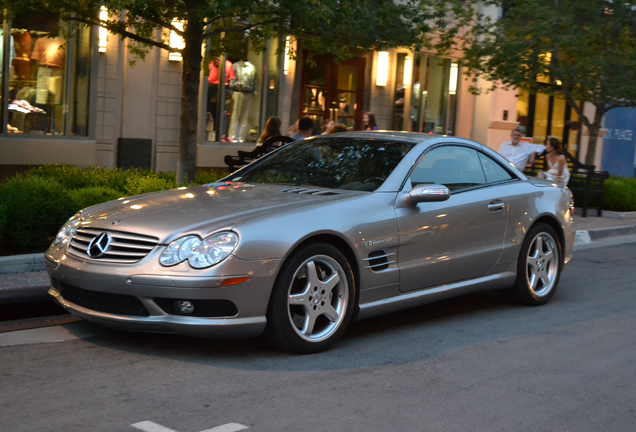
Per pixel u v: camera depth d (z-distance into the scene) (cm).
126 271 460
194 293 450
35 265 671
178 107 1341
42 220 707
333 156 612
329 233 501
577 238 1153
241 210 498
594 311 677
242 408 399
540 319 638
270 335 482
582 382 474
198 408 395
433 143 613
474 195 616
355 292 524
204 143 1373
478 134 1950
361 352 515
